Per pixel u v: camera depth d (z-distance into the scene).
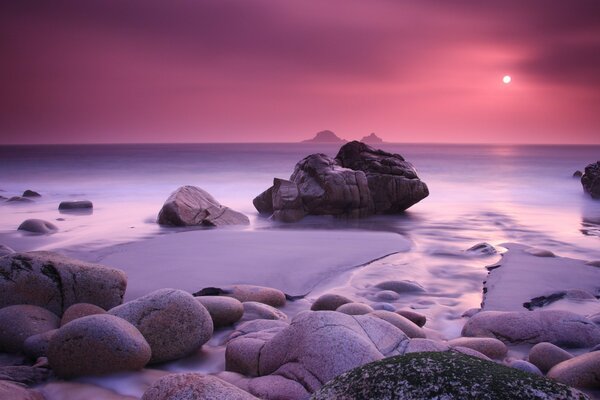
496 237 14.31
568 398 2.14
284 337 4.58
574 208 21.39
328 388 2.50
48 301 6.42
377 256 11.06
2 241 12.70
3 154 88.75
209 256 10.68
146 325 5.25
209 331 5.62
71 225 15.69
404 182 19.25
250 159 70.19
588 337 5.86
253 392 4.12
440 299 8.16
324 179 17.73
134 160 65.06
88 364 4.67
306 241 12.56
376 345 4.39
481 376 2.25
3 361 5.24
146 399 3.46
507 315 6.24
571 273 9.37
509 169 50.31
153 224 15.96
